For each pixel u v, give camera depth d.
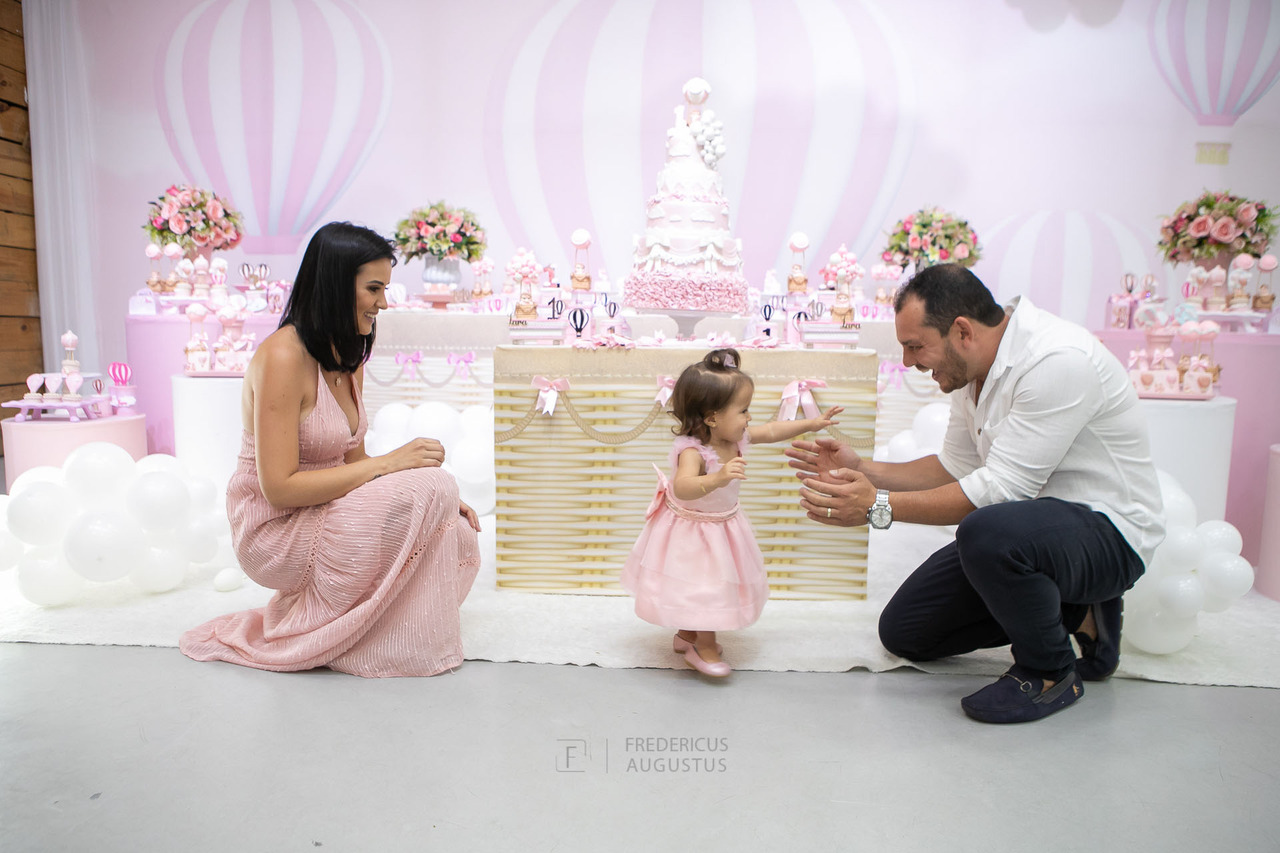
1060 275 4.77
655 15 4.79
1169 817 1.45
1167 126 4.59
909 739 1.71
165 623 2.27
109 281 5.14
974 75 4.68
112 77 5.00
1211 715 1.85
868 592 2.65
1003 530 1.73
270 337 1.91
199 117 5.02
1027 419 1.84
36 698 1.82
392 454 2.05
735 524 1.99
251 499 1.98
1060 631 1.79
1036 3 4.59
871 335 3.91
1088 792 1.52
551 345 2.64
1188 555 2.16
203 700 1.83
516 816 1.41
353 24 4.90
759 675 2.02
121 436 3.46
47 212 4.97
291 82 4.96
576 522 2.55
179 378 3.48
